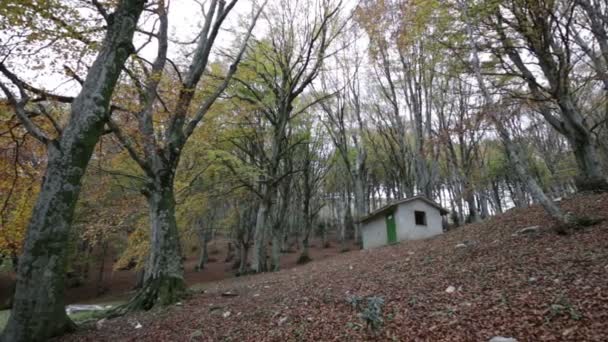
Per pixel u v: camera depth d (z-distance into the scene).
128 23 7.57
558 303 4.62
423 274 8.25
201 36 11.64
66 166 6.43
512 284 5.89
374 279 8.83
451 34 11.66
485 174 26.53
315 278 11.17
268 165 23.17
